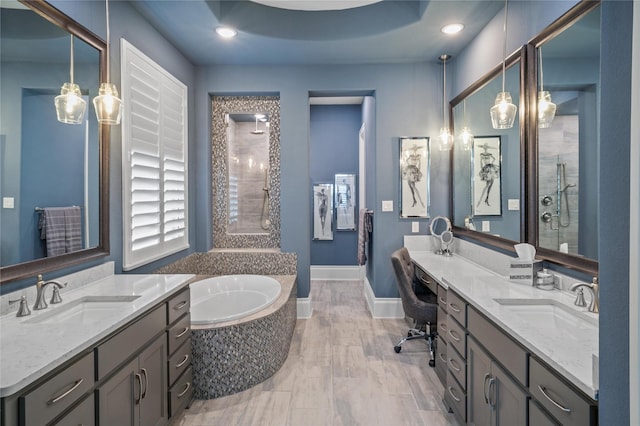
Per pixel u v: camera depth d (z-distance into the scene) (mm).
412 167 3744
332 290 4953
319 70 3746
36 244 1704
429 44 3250
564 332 1409
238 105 3941
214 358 2350
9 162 1562
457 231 3506
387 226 3793
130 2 2518
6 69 1546
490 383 1592
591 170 1687
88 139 2059
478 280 2262
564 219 1906
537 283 2027
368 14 3070
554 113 1978
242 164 4012
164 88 3002
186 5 2580
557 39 1952
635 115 704
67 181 1903
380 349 3066
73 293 1877
